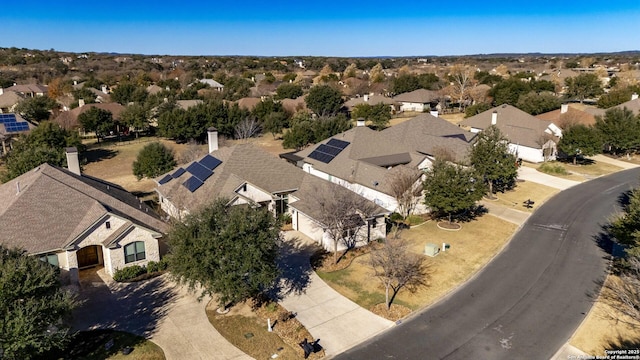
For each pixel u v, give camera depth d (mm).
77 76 158500
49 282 18922
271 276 22656
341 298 25297
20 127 65938
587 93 99500
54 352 20297
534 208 40562
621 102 81625
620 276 27203
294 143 64188
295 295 25641
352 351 20594
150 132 84750
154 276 27797
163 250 30141
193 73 164125
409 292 25922
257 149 40000
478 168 41781
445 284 26828
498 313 23625
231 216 22672
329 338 21562
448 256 30688
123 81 140375
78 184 30844
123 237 27453
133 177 53844
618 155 61219
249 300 25031
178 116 73188
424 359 19969
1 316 17000
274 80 149375
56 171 31578
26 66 170875
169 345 20953
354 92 120688
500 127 64312
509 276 27734
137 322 22875
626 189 45969
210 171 37344
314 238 33531
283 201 38000
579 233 34500
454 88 106188
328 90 86375
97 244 27172
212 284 21391
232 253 21547
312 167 46250
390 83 122188
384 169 39719
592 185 47750
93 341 21234
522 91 95000
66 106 98688
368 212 31766
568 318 23031
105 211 27219
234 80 142375
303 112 79000
